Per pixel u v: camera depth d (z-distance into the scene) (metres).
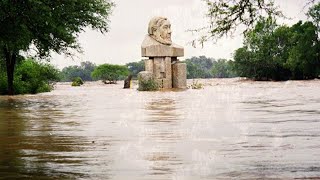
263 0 7.56
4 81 36.53
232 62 85.19
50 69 41.84
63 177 6.03
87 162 6.94
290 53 76.06
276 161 6.67
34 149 8.23
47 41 26.33
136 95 29.75
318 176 5.77
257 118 12.68
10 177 6.08
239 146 8.00
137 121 12.64
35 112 16.92
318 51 75.00
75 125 12.09
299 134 9.32
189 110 16.05
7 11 20.50
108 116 14.58
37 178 6.02
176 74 39.53
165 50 39.25
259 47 79.81
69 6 23.52
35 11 20.89
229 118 12.87
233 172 6.04
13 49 29.36
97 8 28.72
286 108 15.95
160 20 39.41
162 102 21.20
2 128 11.57
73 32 28.80
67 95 32.72
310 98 22.06
